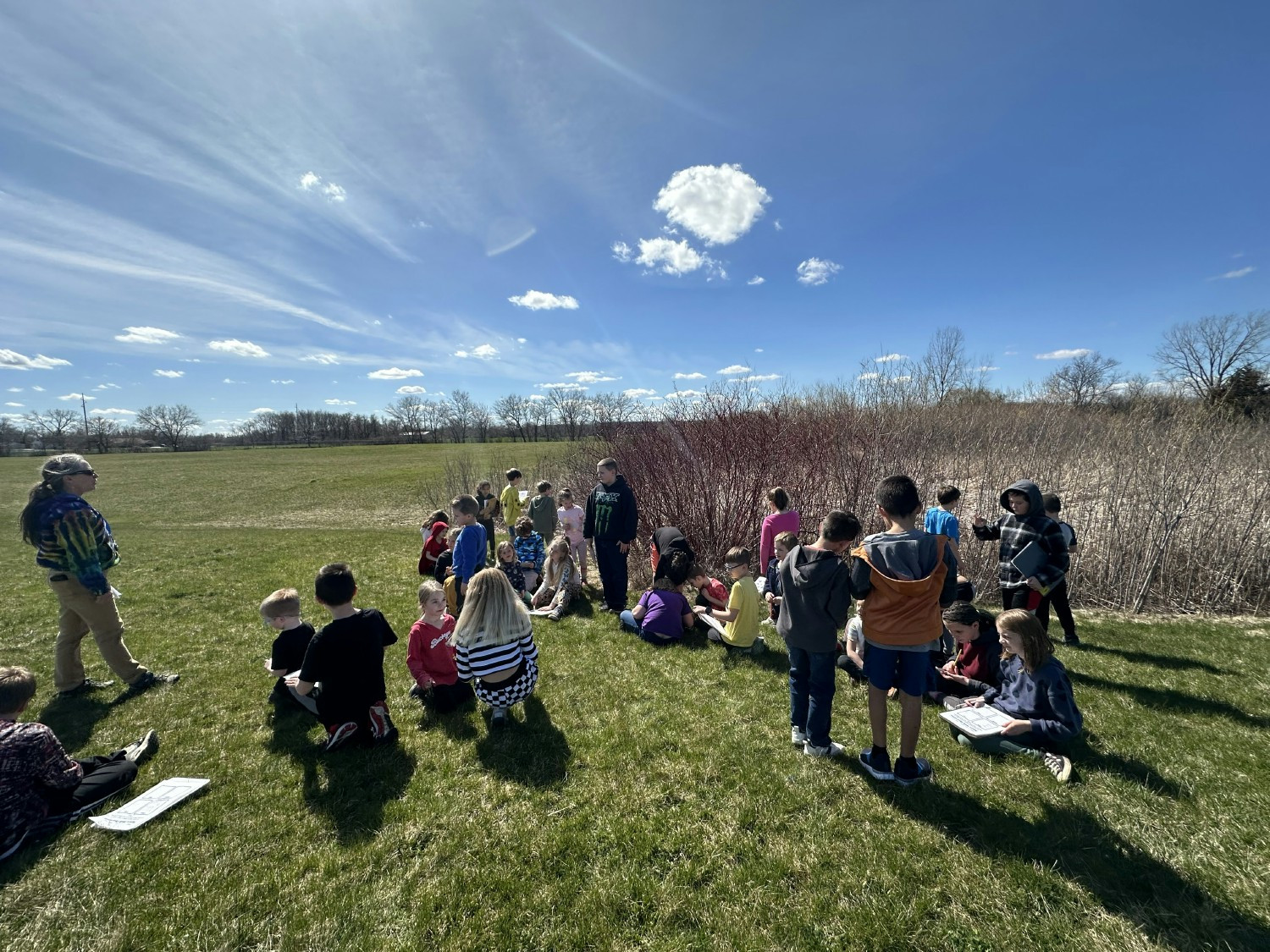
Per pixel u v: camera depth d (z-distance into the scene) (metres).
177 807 2.77
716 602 5.37
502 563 6.30
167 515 17.47
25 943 2.03
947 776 2.97
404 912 2.16
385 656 4.73
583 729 3.51
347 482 24.86
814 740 3.11
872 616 2.78
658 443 8.40
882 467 7.74
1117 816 2.64
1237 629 5.23
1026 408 12.01
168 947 2.01
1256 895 2.17
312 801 2.82
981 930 2.05
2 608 6.40
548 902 2.20
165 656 4.79
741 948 2.00
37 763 2.54
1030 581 4.58
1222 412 8.06
